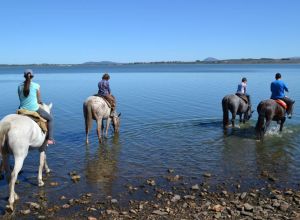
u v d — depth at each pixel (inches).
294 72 4202.8
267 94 1498.5
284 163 493.4
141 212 339.0
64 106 1133.7
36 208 345.1
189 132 687.1
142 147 575.8
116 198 373.7
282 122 673.0
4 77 3690.9
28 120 346.3
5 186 402.0
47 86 2193.7
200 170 463.5
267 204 356.8
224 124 713.0
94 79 3203.7
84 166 479.2
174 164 488.1
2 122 333.4
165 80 2770.7
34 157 518.6
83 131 708.7
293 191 392.2
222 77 3191.4
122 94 1549.0
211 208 344.2
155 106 1101.7
